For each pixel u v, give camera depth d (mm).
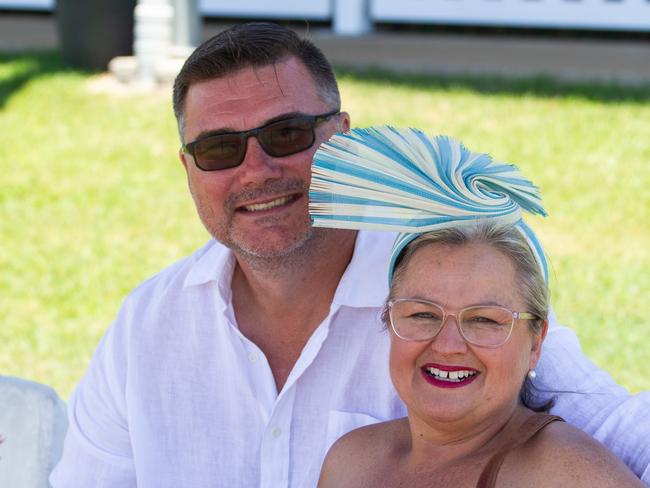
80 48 11703
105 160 8953
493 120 9523
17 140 9477
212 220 2512
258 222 2449
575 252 6746
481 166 2188
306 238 2467
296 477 2570
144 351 2682
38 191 8242
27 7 15234
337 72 11367
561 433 2041
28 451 2922
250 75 2414
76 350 5512
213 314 2637
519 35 13570
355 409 2572
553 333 2473
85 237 7262
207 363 2639
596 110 9812
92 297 6234
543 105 10000
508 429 2115
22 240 7227
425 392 2121
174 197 8070
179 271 2736
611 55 12133
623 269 6453
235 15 14383
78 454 2762
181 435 2637
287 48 2459
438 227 2125
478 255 2094
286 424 2574
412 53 12406
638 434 2230
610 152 8656
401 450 2299
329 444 2551
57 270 6652
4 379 2945
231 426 2617
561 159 8500
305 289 2555
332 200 2199
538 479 1979
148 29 10914
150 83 11008
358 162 2154
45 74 11469
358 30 13727
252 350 2586
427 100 10211
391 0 13789
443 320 2090
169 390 2656
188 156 2523
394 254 2211
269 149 2420
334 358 2580
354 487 2309
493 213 2105
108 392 2732
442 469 2141
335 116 2523
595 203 7609
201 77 2439
